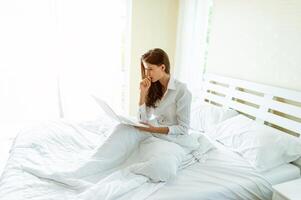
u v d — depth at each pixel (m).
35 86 3.11
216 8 2.81
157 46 3.57
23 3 2.86
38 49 3.01
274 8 2.09
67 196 1.28
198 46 3.21
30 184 1.35
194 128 2.42
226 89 2.59
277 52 2.08
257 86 2.22
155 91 1.87
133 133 1.73
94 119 2.36
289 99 1.92
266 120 2.11
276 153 1.72
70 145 1.84
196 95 3.18
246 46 2.41
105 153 1.59
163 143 1.65
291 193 1.42
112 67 3.35
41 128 2.04
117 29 3.26
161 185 1.42
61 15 2.98
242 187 1.50
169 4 3.47
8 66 2.97
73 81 3.20
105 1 3.12
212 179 1.54
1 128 3.12
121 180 1.41
